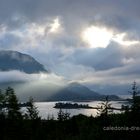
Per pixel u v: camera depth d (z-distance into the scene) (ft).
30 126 203.92
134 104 123.85
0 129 196.34
